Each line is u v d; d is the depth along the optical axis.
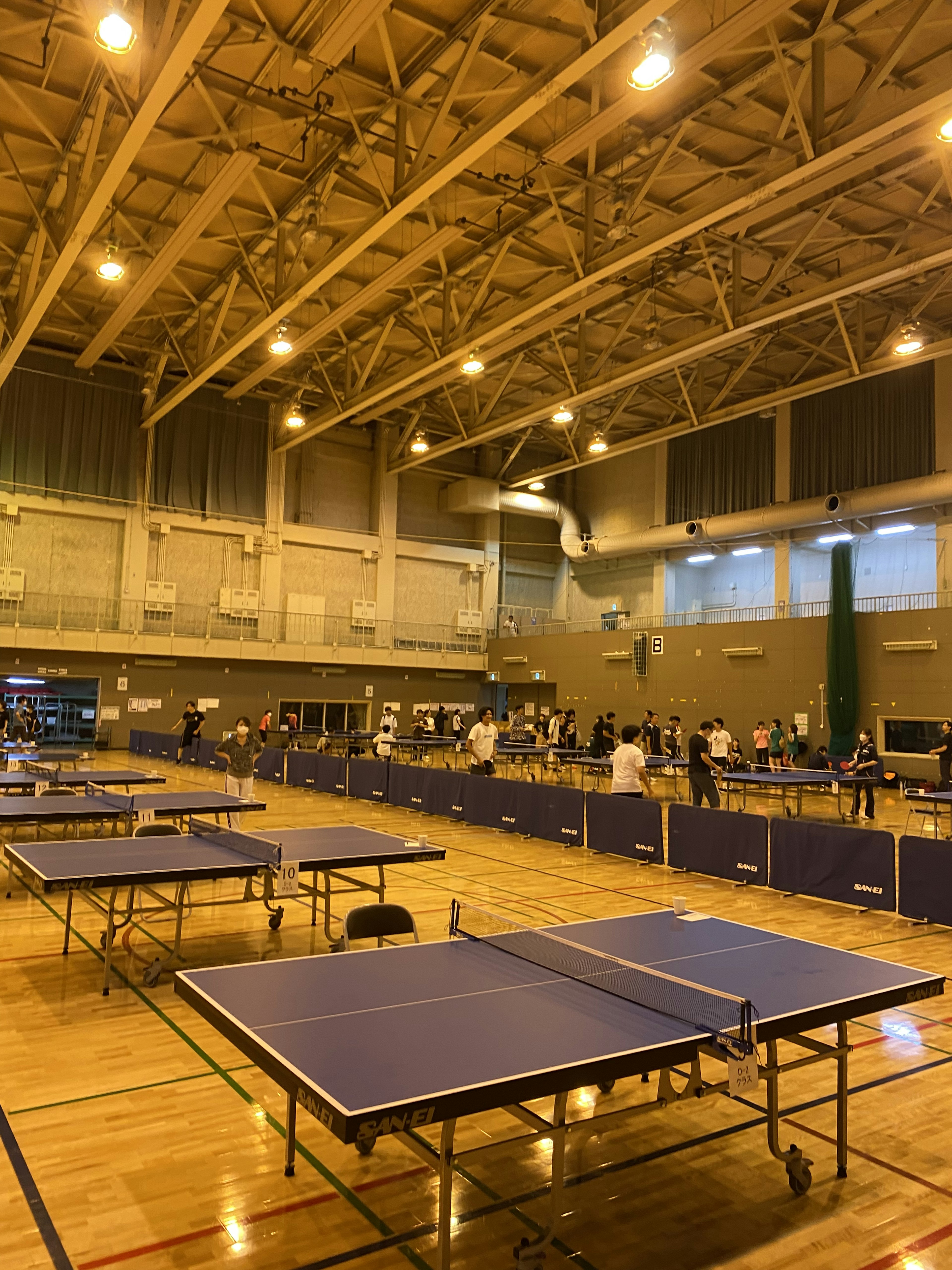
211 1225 2.93
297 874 6.06
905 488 20.77
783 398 19.17
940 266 17.38
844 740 21.06
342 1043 2.72
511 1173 3.33
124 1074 4.20
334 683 29.03
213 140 12.80
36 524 24.20
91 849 6.41
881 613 20.97
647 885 9.05
